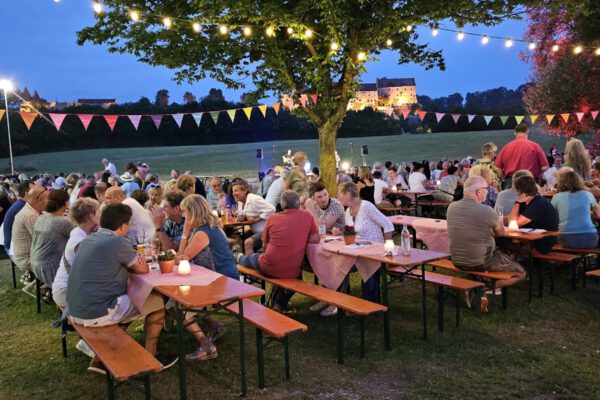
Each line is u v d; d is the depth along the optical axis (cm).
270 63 929
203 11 808
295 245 500
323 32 900
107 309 375
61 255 553
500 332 462
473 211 493
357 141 6050
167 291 356
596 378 365
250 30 838
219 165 4544
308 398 354
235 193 735
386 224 544
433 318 505
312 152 5141
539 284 561
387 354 423
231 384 380
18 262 632
